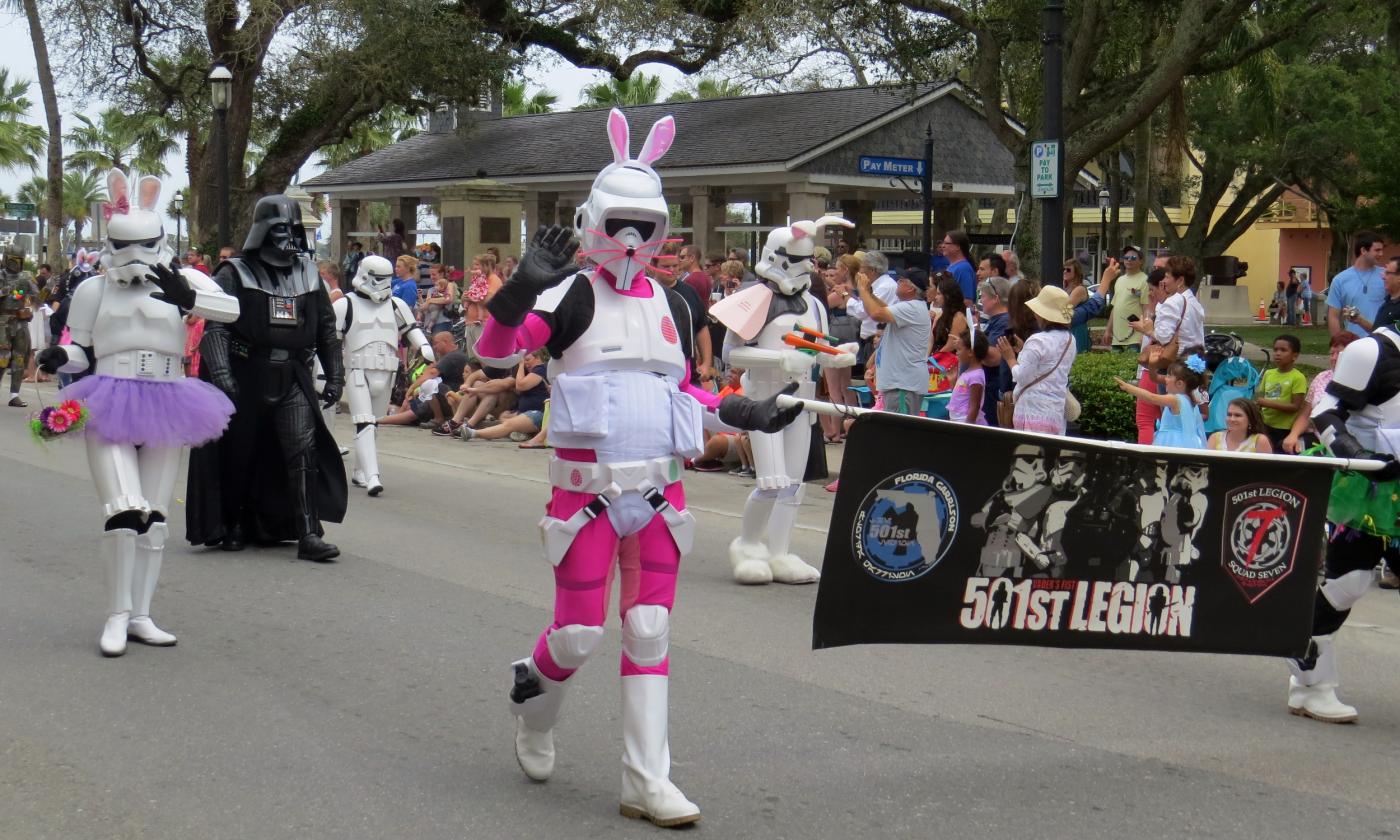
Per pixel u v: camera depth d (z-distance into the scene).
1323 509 5.39
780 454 8.46
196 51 29.12
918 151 26.55
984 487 4.90
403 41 27.28
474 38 28.33
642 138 28.80
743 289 8.43
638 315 4.68
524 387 15.44
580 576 4.55
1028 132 19.16
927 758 5.36
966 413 11.37
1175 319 10.67
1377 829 4.69
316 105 29.50
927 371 11.54
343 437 16.02
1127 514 5.12
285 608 7.82
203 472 9.30
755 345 8.39
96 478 6.78
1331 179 36.31
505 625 7.45
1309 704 6.00
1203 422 10.48
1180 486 5.18
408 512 11.21
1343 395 5.77
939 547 4.87
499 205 26.03
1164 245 46.88
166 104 30.69
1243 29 20.50
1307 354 23.02
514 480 13.04
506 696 6.15
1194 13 16.95
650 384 4.64
